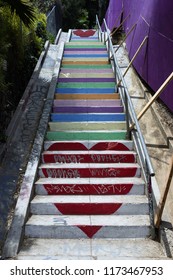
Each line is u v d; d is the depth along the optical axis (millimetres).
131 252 4652
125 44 11930
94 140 6816
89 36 15742
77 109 7871
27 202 5191
